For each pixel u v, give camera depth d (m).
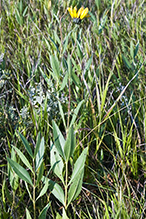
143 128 1.72
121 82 1.97
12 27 2.76
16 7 2.70
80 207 1.33
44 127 1.53
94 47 2.46
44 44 2.37
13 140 1.36
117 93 1.93
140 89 1.89
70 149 1.03
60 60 1.77
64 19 2.43
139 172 1.58
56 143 1.04
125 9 3.27
